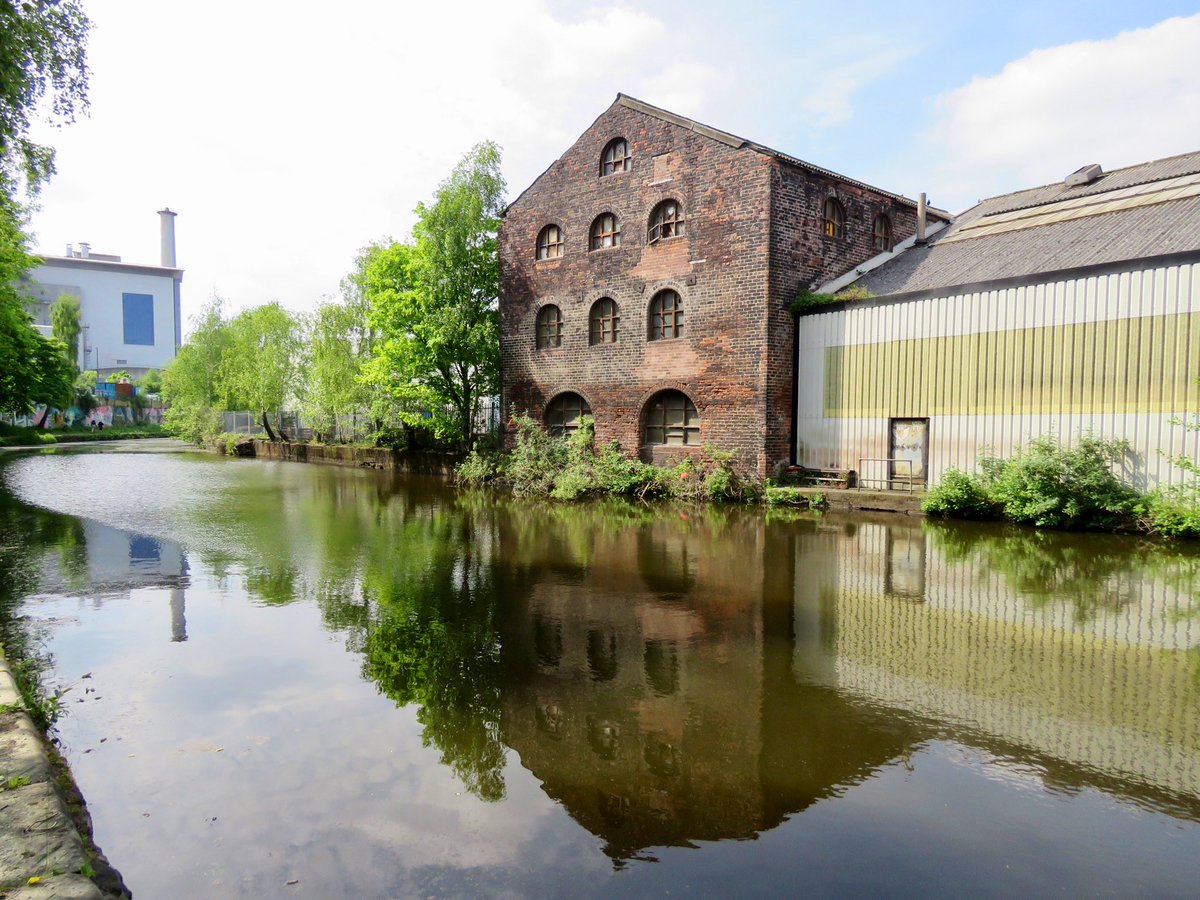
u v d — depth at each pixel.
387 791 3.68
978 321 13.30
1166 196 13.66
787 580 8.27
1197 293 10.84
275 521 13.09
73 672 5.34
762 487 15.55
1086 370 12.00
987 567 8.91
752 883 2.96
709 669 5.43
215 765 3.93
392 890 2.91
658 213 17.52
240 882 2.96
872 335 14.83
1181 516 10.60
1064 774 3.86
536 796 3.65
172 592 7.76
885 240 18.66
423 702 4.80
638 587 7.96
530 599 7.46
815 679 5.22
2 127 8.99
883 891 2.90
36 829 2.94
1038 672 5.33
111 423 60.78
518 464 18.77
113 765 3.93
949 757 4.07
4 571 8.82
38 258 21.95
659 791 3.70
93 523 12.77
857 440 15.15
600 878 3.00
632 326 17.97
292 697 4.88
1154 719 4.54
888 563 9.16
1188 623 6.54
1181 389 11.02
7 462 28.58
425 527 12.34
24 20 8.44
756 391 15.70
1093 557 9.48
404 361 23.31
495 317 22.91
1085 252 12.59
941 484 13.18
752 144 15.54
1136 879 2.98
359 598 7.50
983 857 3.14
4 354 23.59
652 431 17.94
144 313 82.06
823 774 3.87
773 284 15.55
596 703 4.80
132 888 2.92
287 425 37.88
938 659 5.63
